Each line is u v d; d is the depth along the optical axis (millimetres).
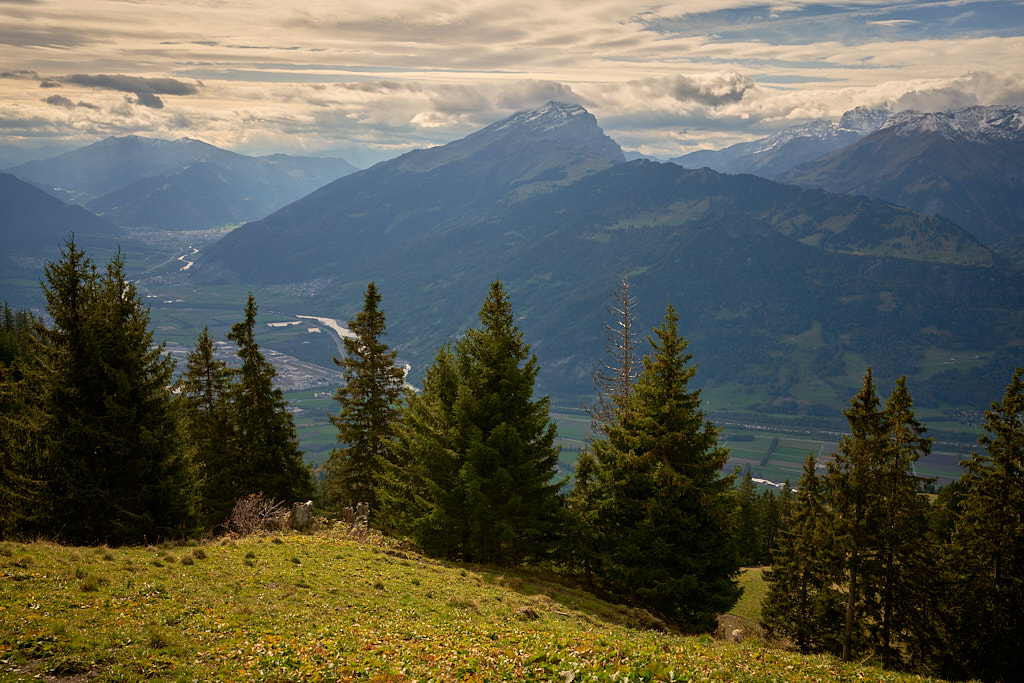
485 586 27625
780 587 52094
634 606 32781
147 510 33438
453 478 35375
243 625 17312
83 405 32344
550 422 37094
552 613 24938
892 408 37031
